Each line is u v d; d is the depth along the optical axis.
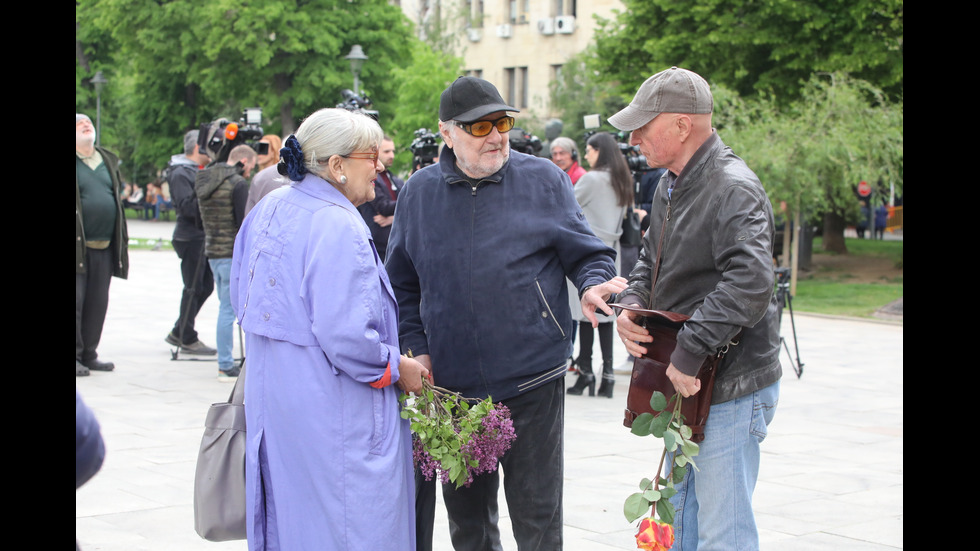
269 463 3.07
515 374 3.62
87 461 2.32
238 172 8.43
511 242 3.63
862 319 14.80
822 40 22.27
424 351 3.79
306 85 37.50
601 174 8.09
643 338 3.19
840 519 5.03
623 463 6.07
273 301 3.06
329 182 3.15
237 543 4.46
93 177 8.49
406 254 3.82
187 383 8.25
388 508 3.04
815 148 17.94
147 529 4.59
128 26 39.22
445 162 3.73
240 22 35.62
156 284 17.28
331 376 3.01
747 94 23.34
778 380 3.21
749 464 3.20
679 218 3.14
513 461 3.70
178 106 44.28
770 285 2.91
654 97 3.12
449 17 46.53
